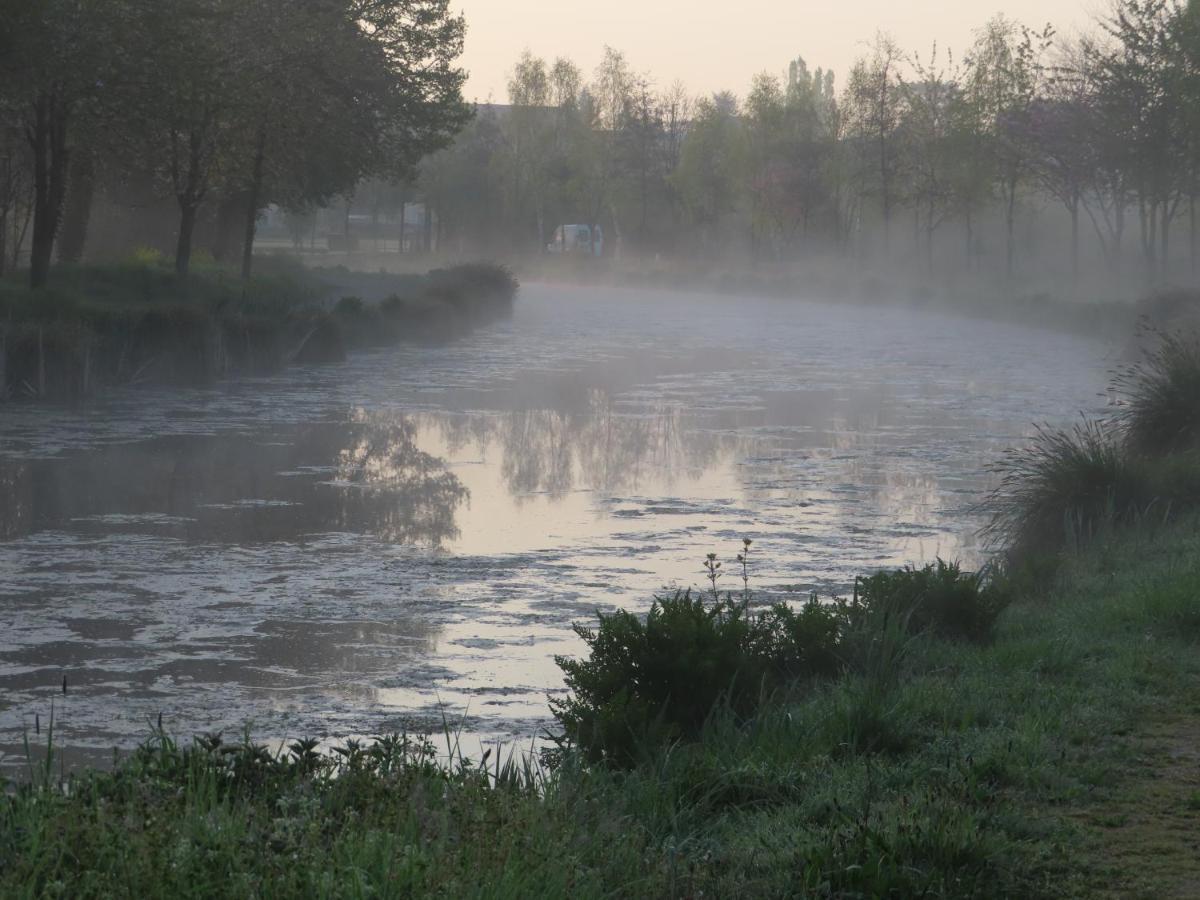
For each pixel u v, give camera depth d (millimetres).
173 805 4617
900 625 8695
